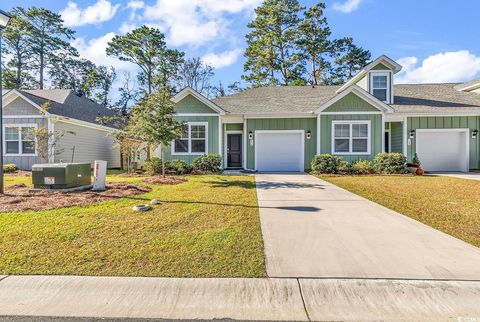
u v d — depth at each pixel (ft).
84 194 23.63
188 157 47.14
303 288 9.60
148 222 16.25
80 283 9.87
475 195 25.08
